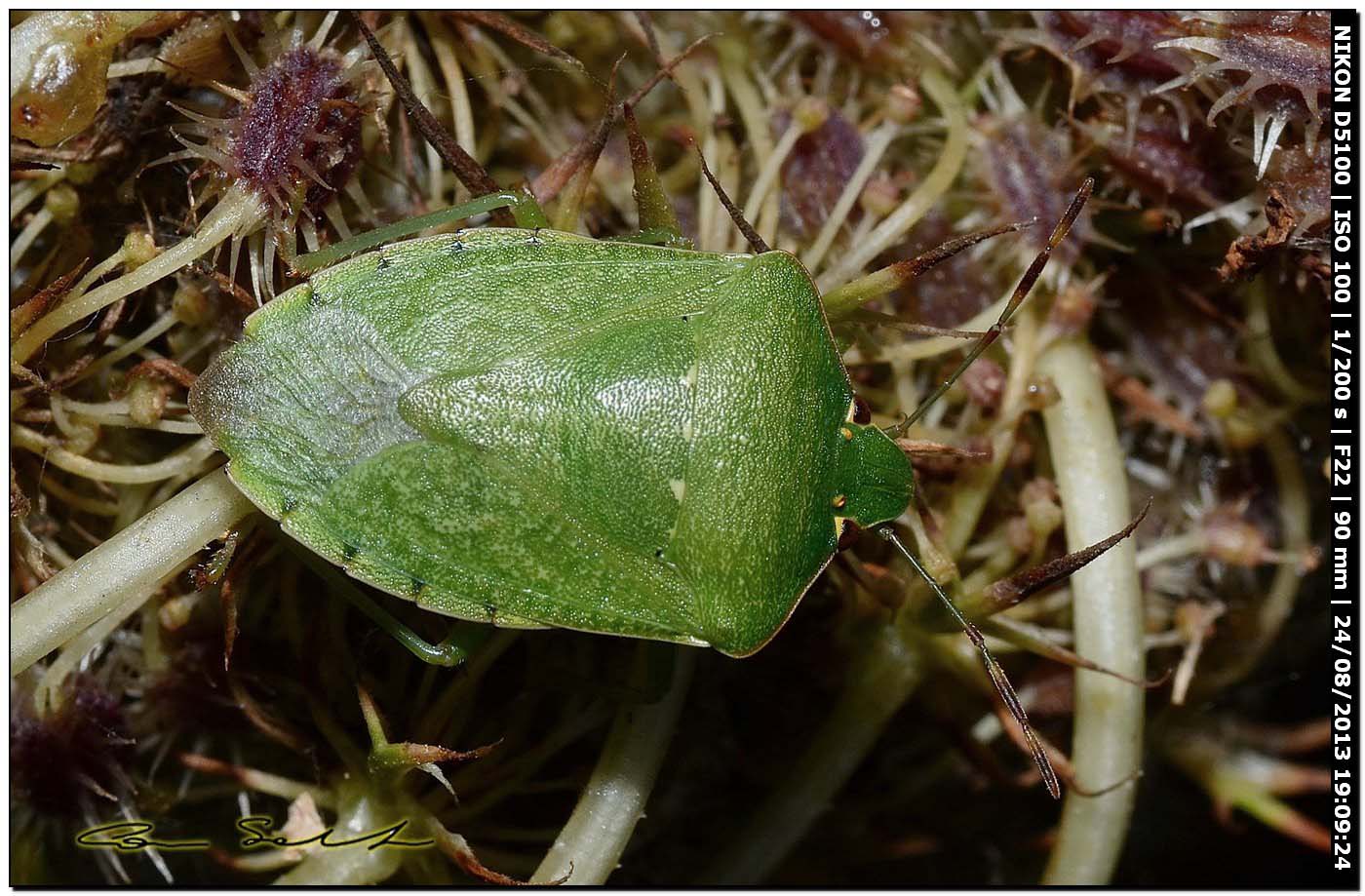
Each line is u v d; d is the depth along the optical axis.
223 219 0.08
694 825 0.09
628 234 0.08
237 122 0.08
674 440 0.08
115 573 0.08
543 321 0.08
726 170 0.09
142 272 0.08
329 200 0.08
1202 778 0.09
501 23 0.09
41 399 0.08
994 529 0.09
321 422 0.08
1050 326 0.09
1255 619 0.09
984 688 0.09
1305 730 0.09
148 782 0.09
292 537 0.08
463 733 0.09
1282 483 0.09
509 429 0.08
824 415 0.08
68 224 0.08
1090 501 0.09
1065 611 0.09
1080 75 0.09
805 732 0.09
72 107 0.08
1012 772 0.09
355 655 0.09
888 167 0.09
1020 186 0.09
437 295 0.08
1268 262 0.09
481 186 0.08
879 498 0.08
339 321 0.08
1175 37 0.09
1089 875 0.09
